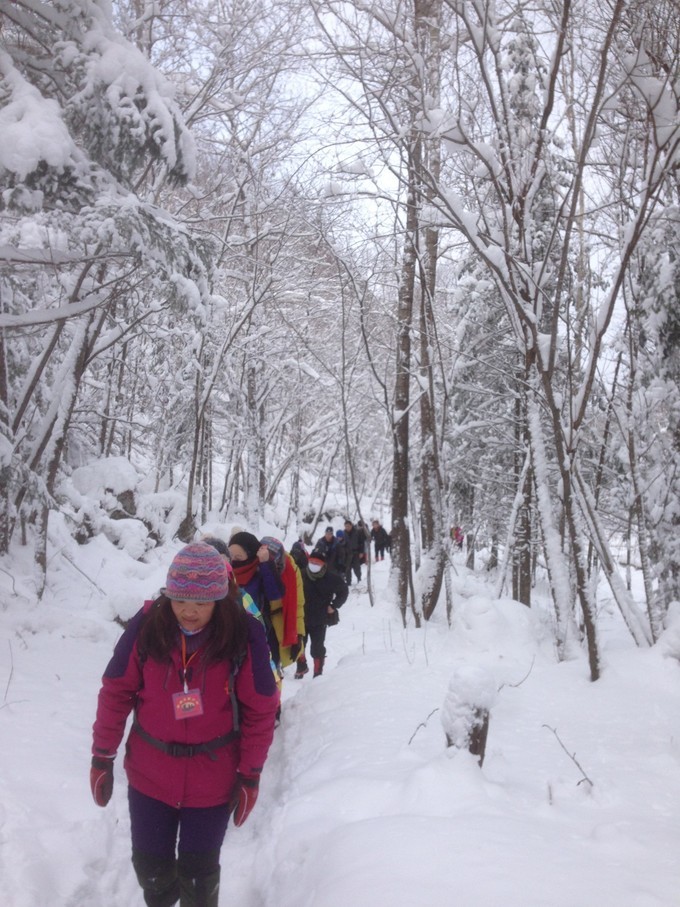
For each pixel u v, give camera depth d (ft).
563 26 19.69
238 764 10.48
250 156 47.60
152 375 59.47
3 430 27.12
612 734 17.13
